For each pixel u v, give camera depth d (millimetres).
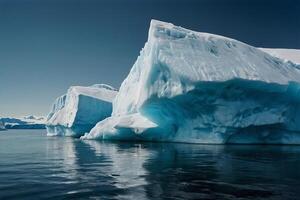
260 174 11109
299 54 33469
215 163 14055
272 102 24484
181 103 24594
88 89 53156
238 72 23484
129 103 33094
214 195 8047
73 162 15047
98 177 10703
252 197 7832
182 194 8172
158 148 22109
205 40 26672
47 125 57250
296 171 11789
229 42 27469
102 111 48812
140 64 33969
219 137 24766
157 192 8398
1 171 12289
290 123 25625
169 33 26672
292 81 24375
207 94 23141
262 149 20781
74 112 47719
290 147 22625
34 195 8172
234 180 10039
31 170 12516
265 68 25250
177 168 12664
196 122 25406
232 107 23594
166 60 24359
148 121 29109
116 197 7895
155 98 25594
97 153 19453
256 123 24031
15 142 33969
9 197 8000
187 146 23375
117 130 31094
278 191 8469
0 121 112562
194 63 24094
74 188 8938
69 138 44125
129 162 14734
